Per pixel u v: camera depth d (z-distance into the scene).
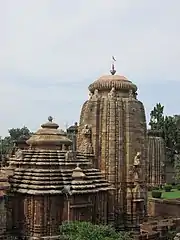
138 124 51.94
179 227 53.03
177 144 120.19
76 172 43.88
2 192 42.34
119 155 50.25
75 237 35.69
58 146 47.25
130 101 51.75
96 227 37.03
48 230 41.72
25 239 41.69
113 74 54.28
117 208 49.53
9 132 156.38
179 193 90.75
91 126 51.28
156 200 75.00
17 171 44.69
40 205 41.62
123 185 50.38
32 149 47.91
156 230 48.94
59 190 42.47
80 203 42.94
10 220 42.97
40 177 42.47
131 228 49.81
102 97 52.03
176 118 125.12
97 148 50.69
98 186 46.03
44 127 48.44
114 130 50.38
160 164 103.75
